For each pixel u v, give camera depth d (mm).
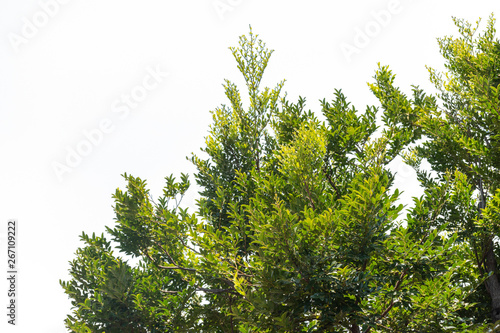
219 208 10914
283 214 7500
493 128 11328
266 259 7777
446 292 8133
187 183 11984
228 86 13453
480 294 11203
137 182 10766
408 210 8914
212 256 8648
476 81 11367
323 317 7590
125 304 11273
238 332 11164
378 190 7523
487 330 8156
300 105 12852
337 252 7914
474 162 12180
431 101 13656
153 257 11953
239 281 7789
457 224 11016
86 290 12070
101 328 11234
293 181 9172
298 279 7641
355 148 11789
